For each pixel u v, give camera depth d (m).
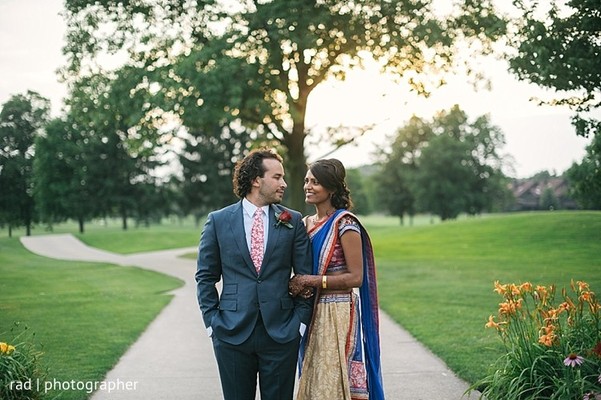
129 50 22.64
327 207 4.64
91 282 17.78
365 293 4.62
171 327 10.01
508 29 17.62
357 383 4.50
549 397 4.61
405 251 25.89
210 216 4.48
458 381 6.29
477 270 16.88
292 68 22.91
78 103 22.91
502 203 70.19
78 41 22.41
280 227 4.35
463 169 64.50
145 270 22.67
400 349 7.94
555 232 23.27
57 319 10.53
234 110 20.16
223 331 4.20
